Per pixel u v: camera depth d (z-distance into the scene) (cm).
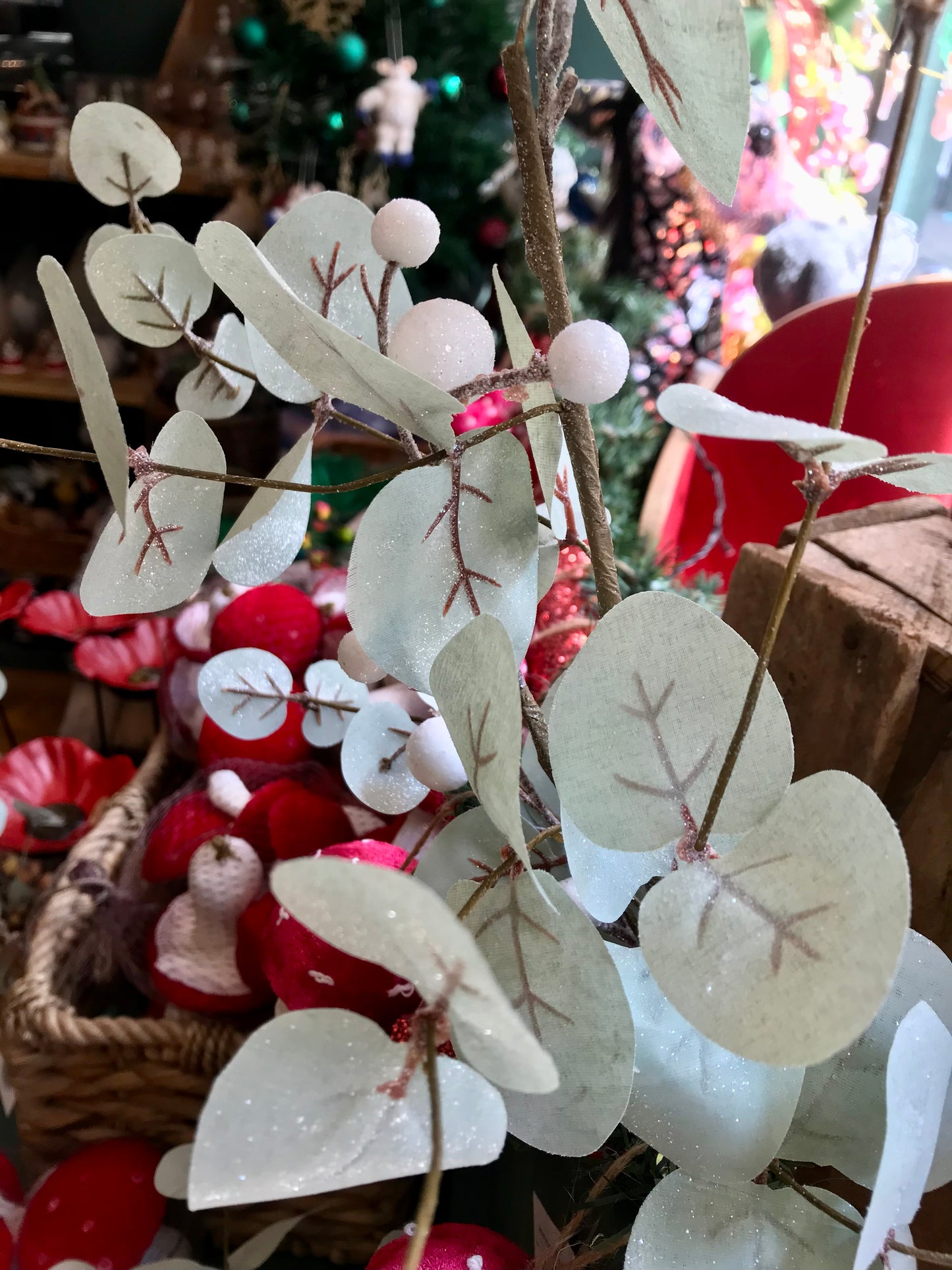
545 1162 39
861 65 77
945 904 34
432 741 29
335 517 77
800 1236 24
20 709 112
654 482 78
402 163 82
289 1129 18
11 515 128
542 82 25
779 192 86
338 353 20
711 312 92
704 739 22
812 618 38
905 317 54
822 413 59
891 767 36
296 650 55
